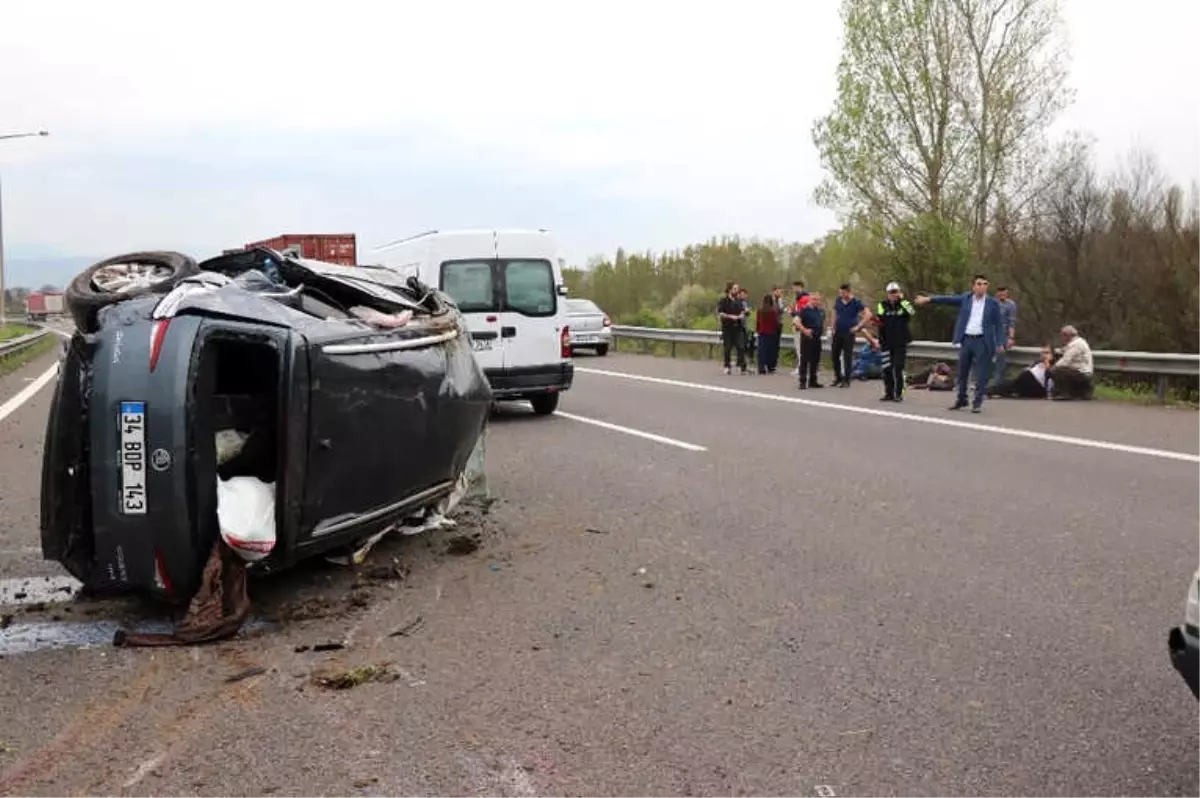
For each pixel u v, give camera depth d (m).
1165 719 4.04
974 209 26.67
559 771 3.71
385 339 5.86
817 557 6.43
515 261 13.55
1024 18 26.14
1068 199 22.16
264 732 4.09
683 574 6.13
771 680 4.50
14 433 13.10
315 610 5.55
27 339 33.50
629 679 4.55
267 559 5.42
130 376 5.08
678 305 44.38
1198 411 13.66
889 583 5.86
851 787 3.55
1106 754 3.76
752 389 17.38
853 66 27.53
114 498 5.09
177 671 4.75
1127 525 7.07
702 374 20.81
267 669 4.77
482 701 4.35
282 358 5.21
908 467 9.41
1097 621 5.16
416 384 6.05
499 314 13.38
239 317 5.24
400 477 6.05
